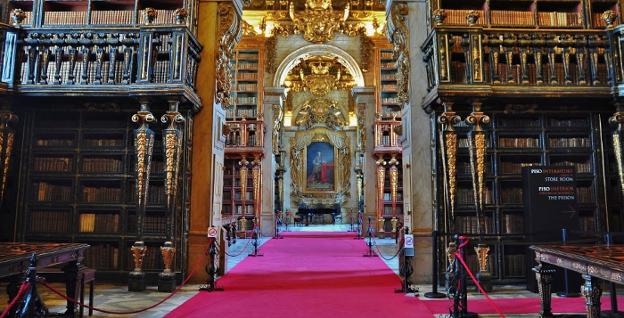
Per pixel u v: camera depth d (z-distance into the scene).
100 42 7.75
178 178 7.78
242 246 14.30
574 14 8.16
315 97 25.58
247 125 17.73
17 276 4.20
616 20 8.08
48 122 8.27
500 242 7.75
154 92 7.28
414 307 6.05
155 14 7.73
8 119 7.54
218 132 8.78
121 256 7.89
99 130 8.23
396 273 8.91
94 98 7.71
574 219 7.27
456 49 7.57
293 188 24.92
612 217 7.92
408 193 8.49
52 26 7.83
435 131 7.90
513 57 8.04
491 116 8.08
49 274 5.27
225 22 8.73
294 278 8.34
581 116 8.12
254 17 18.06
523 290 7.32
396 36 8.98
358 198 23.66
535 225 7.26
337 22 17.97
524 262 7.80
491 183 7.98
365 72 18.25
